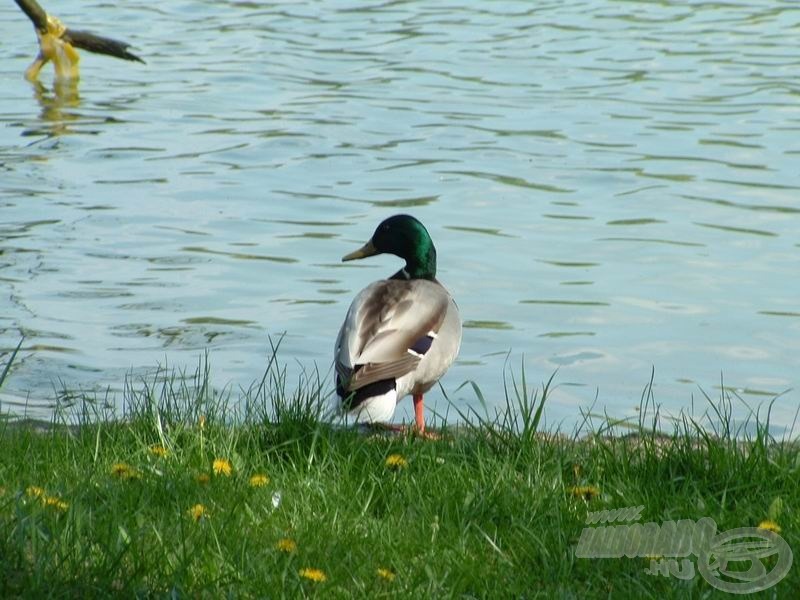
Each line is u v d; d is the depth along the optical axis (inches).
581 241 660.7
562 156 824.9
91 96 994.1
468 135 876.6
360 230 676.1
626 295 582.9
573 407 460.8
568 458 304.3
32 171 777.6
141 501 262.2
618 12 1360.7
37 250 628.1
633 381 487.2
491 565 247.1
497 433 319.3
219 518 257.1
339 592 230.7
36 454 295.6
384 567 243.0
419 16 1332.4
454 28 1270.9
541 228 682.2
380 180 770.2
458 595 232.1
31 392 453.4
